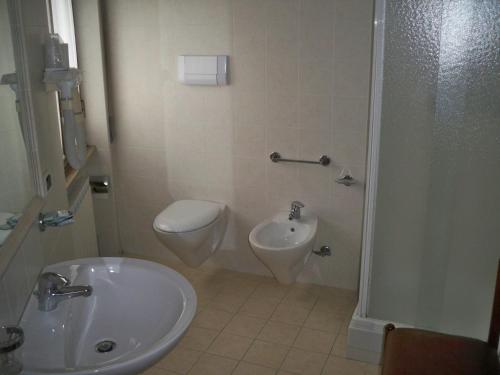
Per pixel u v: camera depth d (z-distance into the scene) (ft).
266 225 10.10
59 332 4.94
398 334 6.39
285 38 9.83
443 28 7.21
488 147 7.51
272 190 10.77
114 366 4.13
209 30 10.29
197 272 11.46
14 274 4.93
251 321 9.61
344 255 10.62
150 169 11.59
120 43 10.94
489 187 7.64
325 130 10.03
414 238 8.08
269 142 10.49
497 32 7.07
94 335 5.27
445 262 8.09
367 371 8.25
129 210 12.04
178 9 10.41
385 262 8.29
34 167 6.29
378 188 7.98
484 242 7.86
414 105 7.56
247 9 9.94
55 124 7.69
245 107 10.46
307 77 9.87
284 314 9.84
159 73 10.88
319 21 9.55
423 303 8.33
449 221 7.91
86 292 5.17
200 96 10.73
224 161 10.95
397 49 7.40
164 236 9.91
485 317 8.14
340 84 9.71
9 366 3.97
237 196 11.08
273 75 10.09
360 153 9.94
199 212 10.45
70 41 10.51
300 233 9.98
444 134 7.59
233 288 10.79
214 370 8.26
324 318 9.70
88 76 10.95
